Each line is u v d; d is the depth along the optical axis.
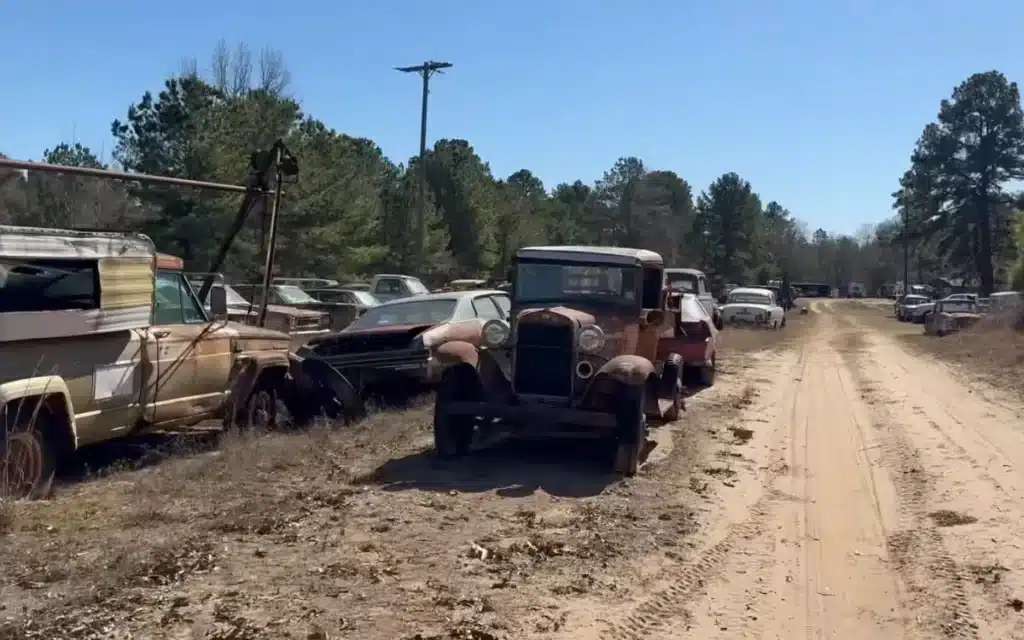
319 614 5.50
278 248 35.56
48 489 8.20
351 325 14.34
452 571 6.37
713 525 7.91
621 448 9.41
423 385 13.26
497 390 9.87
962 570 6.78
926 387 18.19
